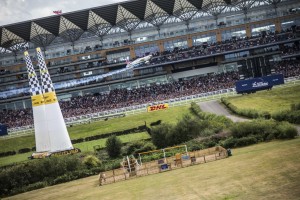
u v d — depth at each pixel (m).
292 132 47.59
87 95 130.38
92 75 134.00
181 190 32.72
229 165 38.25
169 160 45.84
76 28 133.25
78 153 63.06
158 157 49.72
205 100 96.44
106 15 130.25
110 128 86.00
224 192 29.97
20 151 77.50
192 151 49.12
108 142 57.56
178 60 129.62
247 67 115.25
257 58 117.75
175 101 99.81
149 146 56.12
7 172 49.09
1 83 132.25
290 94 84.94
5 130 95.25
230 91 97.69
